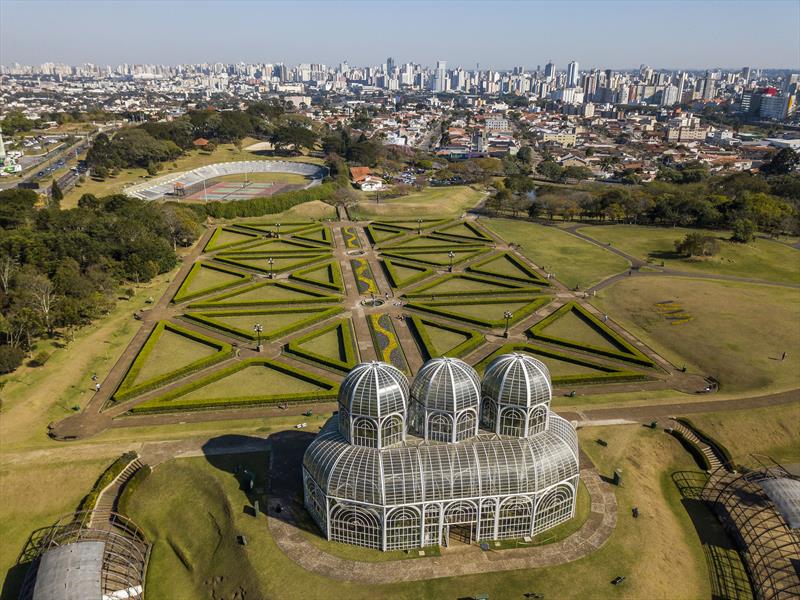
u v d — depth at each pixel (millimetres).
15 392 105812
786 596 67062
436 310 147250
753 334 133500
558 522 75688
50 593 60469
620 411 101438
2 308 128250
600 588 65625
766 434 97250
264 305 152500
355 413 70500
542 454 72500
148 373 115562
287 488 81188
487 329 139625
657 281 169250
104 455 87438
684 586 67875
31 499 80750
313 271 182500
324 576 67000
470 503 70750
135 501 81375
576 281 173500
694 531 77812
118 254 169250
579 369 119250
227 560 70375
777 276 176500
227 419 100000
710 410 101625
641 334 138375
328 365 119250
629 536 73312
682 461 90562
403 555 70688
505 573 67812
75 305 128625
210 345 128625
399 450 71625
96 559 65188
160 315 145250
